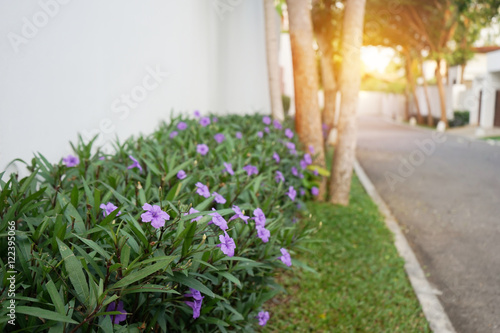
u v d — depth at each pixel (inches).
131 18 165.9
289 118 338.6
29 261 62.2
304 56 241.6
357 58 235.6
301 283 147.9
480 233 209.9
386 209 256.2
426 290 149.9
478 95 879.1
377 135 769.6
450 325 128.6
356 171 380.8
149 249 62.7
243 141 163.9
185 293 70.6
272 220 95.6
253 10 361.4
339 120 243.6
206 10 260.2
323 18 503.8
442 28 778.8
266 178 125.6
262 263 87.7
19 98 101.5
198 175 106.7
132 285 63.2
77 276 56.1
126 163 117.6
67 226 71.0
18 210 69.2
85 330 57.1
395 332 124.6
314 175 225.8
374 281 153.2
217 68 283.4
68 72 123.9
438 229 218.1
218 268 70.5
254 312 94.3
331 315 131.5
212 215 69.3
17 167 100.8
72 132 126.4
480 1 701.9
